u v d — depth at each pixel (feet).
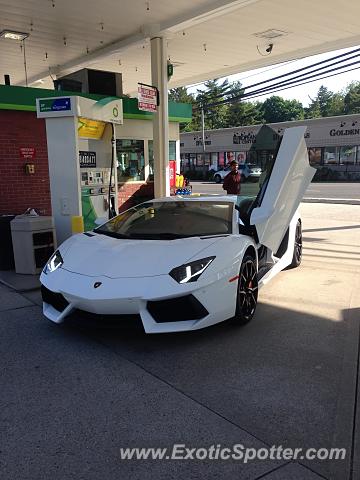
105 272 12.92
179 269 12.59
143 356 12.39
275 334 13.91
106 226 17.22
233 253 13.82
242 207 17.75
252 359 12.14
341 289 18.83
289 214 19.08
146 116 37.42
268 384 10.75
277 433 8.80
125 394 10.36
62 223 23.99
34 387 10.76
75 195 23.36
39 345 13.23
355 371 11.37
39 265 21.50
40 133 31.73
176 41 38.65
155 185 35.76
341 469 7.78
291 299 17.51
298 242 22.68
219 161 129.08
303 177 18.89
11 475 7.66
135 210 17.88
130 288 12.19
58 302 13.71
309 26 35.27
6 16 31.71
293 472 7.72
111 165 26.91
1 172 30.48
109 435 8.79
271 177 17.08
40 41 37.76
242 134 120.67
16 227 20.98
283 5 30.58
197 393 10.37
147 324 12.07
